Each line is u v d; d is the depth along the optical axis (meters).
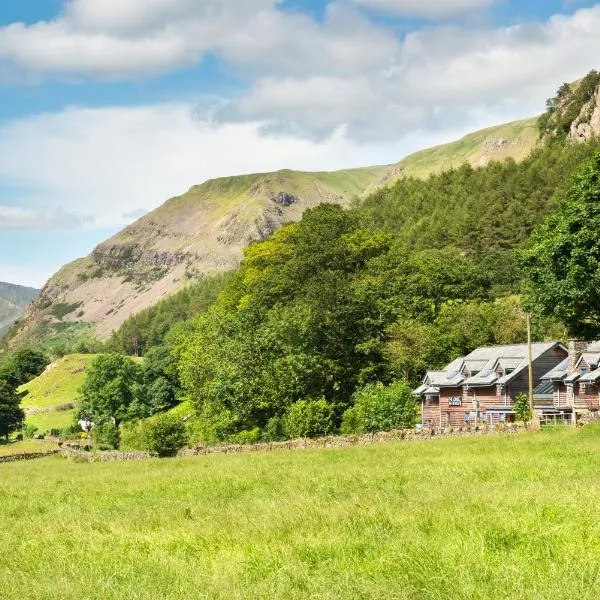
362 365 91.81
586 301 54.72
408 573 11.70
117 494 28.20
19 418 183.75
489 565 11.98
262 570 12.62
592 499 17.19
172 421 64.56
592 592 10.24
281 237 139.88
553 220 59.97
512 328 97.81
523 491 19.34
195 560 13.65
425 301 105.00
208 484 29.00
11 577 13.01
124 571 13.01
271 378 79.94
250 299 116.88
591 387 68.69
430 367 92.94
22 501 28.52
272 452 51.50
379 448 43.88
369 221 152.25
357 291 99.38
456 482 22.88
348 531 15.71
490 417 75.94
